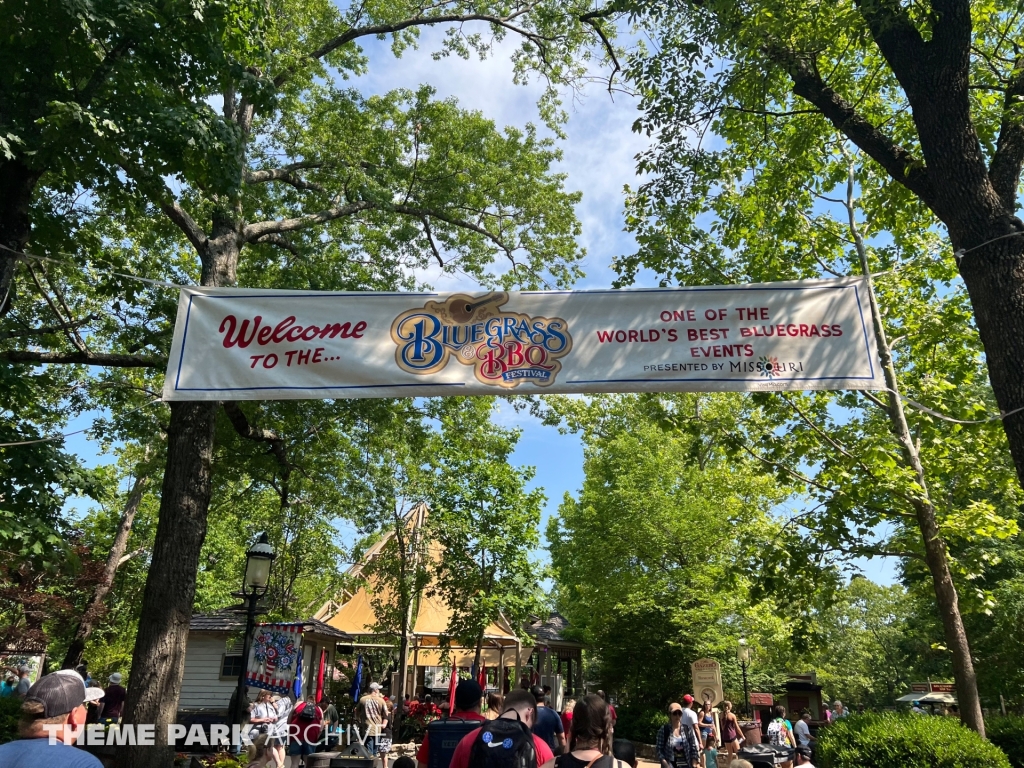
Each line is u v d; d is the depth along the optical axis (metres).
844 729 9.46
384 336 6.84
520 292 6.90
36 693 3.11
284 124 14.55
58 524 8.29
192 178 8.44
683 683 23.81
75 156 7.66
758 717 29.27
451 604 22.48
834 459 12.58
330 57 14.84
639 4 9.18
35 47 7.48
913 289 13.20
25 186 7.84
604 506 25.41
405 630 22.58
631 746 5.30
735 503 23.00
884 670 65.06
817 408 13.32
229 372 6.72
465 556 22.72
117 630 28.19
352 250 15.48
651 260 13.17
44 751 2.93
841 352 6.62
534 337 6.79
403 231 14.70
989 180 6.92
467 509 22.81
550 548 33.31
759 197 12.75
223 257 11.07
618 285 13.41
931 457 12.38
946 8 7.15
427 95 15.26
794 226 13.25
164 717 8.34
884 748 8.72
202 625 21.00
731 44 8.40
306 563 23.95
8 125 7.28
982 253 6.56
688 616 23.02
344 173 14.15
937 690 36.69
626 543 24.91
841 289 6.82
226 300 6.90
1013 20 8.85
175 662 8.59
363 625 25.81
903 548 12.22
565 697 33.97
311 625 20.70
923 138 7.20
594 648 29.34
